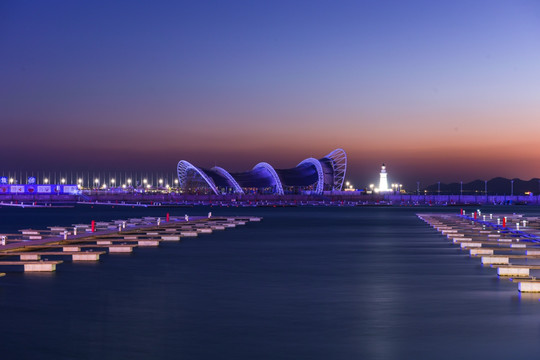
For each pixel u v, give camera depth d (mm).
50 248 44438
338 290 26906
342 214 126625
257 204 199375
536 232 61688
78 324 19984
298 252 43906
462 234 58531
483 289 27047
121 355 16484
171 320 20641
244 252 43562
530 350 16984
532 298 24750
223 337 18391
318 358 16328
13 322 20250
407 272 32969
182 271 33062
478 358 16281
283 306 23125
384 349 17125
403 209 170625
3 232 69875
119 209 165250
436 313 21828
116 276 30906
